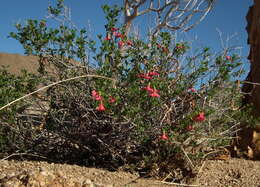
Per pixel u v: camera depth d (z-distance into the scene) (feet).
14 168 12.78
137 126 13.65
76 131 15.21
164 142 13.66
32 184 9.14
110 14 15.70
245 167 15.28
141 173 14.02
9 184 9.12
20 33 15.20
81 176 12.49
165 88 14.76
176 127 14.06
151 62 15.12
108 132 14.62
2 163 13.64
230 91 16.02
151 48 15.72
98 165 15.43
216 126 15.33
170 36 16.11
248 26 19.65
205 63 15.26
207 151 15.96
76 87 15.21
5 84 15.66
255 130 16.97
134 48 15.79
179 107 14.78
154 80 14.78
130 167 14.08
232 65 15.06
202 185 13.23
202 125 14.79
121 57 14.98
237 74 15.96
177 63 15.74
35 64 17.42
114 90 13.88
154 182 13.00
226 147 17.30
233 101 16.24
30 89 16.02
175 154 13.80
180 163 13.73
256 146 16.81
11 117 15.28
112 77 14.75
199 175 14.05
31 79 16.01
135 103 14.02
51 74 16.21
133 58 15.33
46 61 16.25
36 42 15.17
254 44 18.16
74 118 15.26
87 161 15.76
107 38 15.40
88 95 14.76
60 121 15.40
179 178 13.58
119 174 13.58
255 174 14.51
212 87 15.19
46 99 16.10
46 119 15.94
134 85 14.11
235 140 17.30
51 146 16.24
